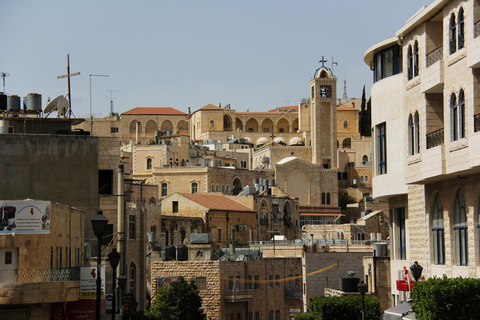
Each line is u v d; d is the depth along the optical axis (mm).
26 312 57406
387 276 81312
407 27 58969
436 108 56250
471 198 52188
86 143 76062
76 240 70312
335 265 118688
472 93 49281
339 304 74500
